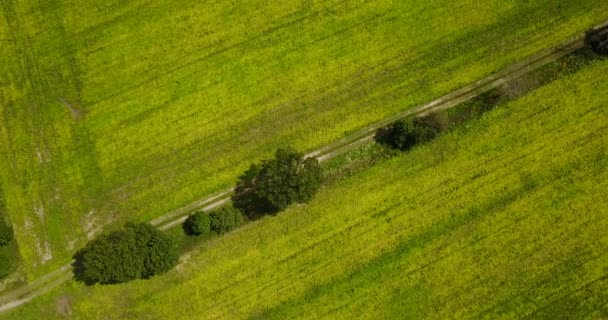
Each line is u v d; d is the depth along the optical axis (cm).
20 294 4291
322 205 4444
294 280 4347
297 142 4522
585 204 4450
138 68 4622
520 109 4600
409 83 4625
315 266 4366
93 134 4512
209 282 4334
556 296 4325
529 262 4372
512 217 4434
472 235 4406
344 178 4484
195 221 4250
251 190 4450
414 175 4497
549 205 4453
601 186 4478
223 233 4394
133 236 4059
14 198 4406
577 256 4375
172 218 4416
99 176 4450
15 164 4459
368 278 4347
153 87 4597
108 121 4534
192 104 4572
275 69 4631
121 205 4416
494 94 4616
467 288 4334
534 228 4419
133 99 4575
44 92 4569
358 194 4462
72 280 4316
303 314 4297
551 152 4534
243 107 4572
